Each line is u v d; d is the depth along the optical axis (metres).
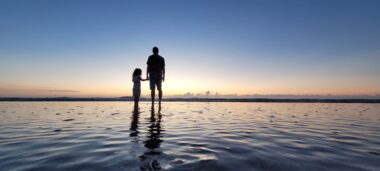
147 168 1.77
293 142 2.81
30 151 2.30
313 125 4.49
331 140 2.97
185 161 1.94
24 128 3.81
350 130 3.87
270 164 1.90
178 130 3.63
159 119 5.16
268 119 5.56
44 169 1.77
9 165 1.86
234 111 8.30
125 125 4.16
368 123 4.88
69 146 2.51
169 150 2.32
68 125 4.16
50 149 2.38
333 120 5.44
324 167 1.86
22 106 10.91
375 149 2.49
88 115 6.08
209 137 3.06
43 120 4.95
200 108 9.91
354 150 2.43
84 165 1.85
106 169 1.75
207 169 1.75
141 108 9.13
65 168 1.78
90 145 2.55
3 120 4.98
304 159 2.07
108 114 6.36
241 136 3.17
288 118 5.86
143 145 2.55
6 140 2.84
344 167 1.87
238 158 2.04
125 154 2.17
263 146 2.55
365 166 1.90
